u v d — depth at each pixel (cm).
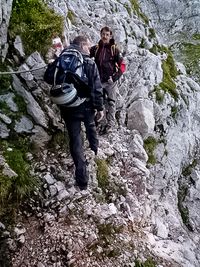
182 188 921
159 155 878
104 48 719
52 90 584
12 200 584
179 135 955
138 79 971
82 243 581
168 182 870
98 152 716
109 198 677
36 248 567
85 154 689
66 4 982
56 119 685
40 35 689
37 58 675
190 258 702
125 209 677
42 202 606
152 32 1202
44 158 648
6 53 661
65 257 564
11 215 579
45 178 623
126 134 832
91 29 953
